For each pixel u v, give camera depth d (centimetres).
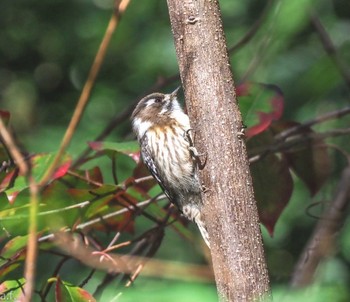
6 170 818
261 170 917
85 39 2053
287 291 446
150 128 1048
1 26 2098
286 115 1574
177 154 1017
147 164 1031
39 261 1537
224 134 695
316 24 952
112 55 1973
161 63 1948
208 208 698
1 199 778
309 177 958
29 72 2095
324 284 453
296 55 1622
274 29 721
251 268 682
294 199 1670
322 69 641
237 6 1872
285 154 932
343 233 1302
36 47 2102
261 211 914
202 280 416
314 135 946
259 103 855
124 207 882
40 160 811
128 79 1969
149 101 1095
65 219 802
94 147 848
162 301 372
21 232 809
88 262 777
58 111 2041
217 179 693
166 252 1638
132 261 803
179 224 968
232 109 698
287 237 1664
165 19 1969
